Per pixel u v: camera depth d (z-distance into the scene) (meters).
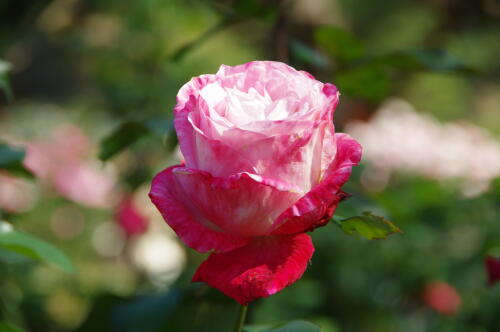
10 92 0.80
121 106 1.75
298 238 0.65
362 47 0.87
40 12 1.25
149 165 1.48
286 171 0.63
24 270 1.68
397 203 1.03
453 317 1.52
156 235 2.33
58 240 2.27
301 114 0.62
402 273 1.64
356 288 1.67
